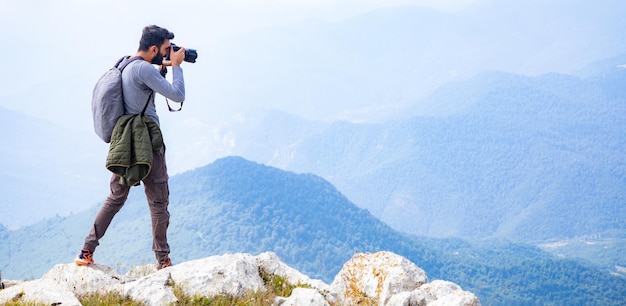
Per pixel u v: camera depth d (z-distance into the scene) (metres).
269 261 8.09
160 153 7.23
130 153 6.77
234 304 6.53
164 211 7.52
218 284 6.79
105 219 7.41
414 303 7.11
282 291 7.42
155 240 7.69
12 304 5.79
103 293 6.70
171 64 7.43
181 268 7.20
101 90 6.88
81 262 7.32
